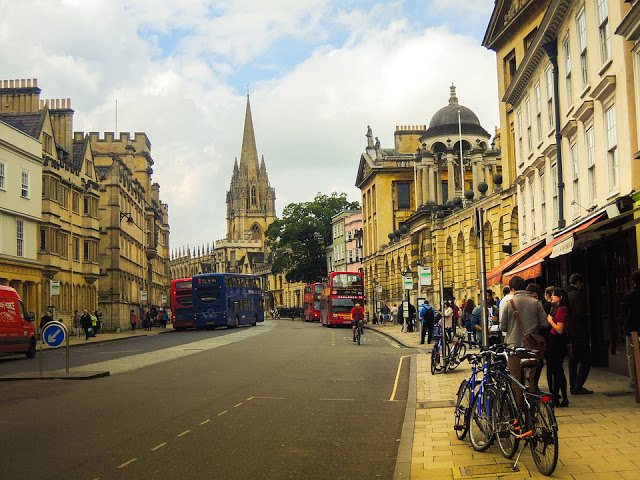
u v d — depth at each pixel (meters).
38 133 50.84
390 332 49.72
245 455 10.23
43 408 14.86
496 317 21.59
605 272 19.47
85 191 61.19
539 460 8.41
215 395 16.73
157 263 116.75
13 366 26.61
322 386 18.55
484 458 9.40
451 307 29.89
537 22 34.44
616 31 17.03
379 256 84.31
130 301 79.69
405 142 91.25
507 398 9.14
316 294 86.06
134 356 29.75
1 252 44.62
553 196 26.86
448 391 16.83
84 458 10.03
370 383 19.22
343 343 38.47
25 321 31.09
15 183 46.47
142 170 101.25
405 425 12.19
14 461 9.86
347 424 12.84
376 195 86.62
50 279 51.50
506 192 39.28
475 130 64.44
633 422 11.15
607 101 19.30
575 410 12.54
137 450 10.55
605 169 19.77
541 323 11.27
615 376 17.69
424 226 60.19
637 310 13.01
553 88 25.55
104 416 13.70
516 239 39.22
